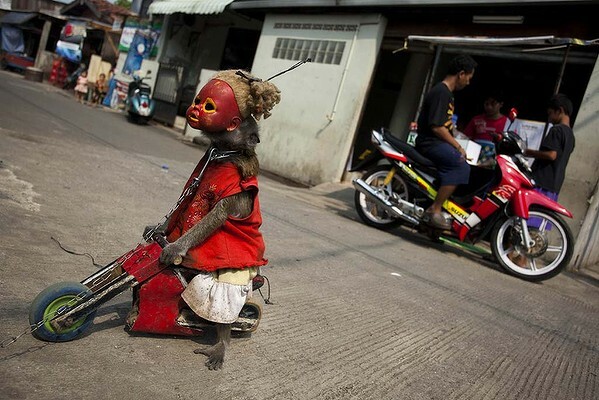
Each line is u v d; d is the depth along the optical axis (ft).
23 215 12.84
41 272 9.93
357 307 12.25
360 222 23.85
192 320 8.43
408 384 8.93
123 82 59.88
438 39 27.17
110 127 39.09
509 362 10.81
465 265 19.77
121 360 7.71
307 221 20.79
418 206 21.25
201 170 8.25
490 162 20.17
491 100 25.29
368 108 40.16
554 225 19.04
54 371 7.01
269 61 38.52
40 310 7.47
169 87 53.21
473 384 9.44
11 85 56.70
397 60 39.24
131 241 12.98
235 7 41.37
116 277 7.90
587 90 22.25
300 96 35.55
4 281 9.18
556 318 14.88
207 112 7.60
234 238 8.21
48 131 27.78
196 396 7.22
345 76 33.09
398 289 14.43
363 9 32.12
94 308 7.81
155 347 8.36
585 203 21.95
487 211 19.65
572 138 20.84
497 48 27.37
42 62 91.35
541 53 25.67
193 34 56.85
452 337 11.57
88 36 78.64
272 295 11.80
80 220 13.67
